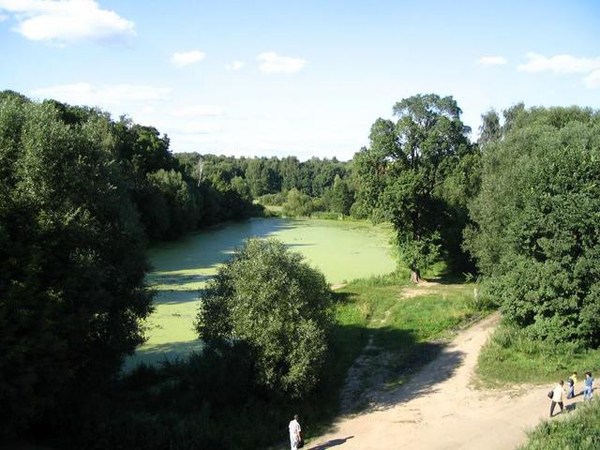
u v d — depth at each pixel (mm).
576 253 29281
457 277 54375
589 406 19562
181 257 67250
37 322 17484
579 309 28594
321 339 23703
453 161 52219
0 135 19875
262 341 22609
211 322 24094
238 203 125125
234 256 26391
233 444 20141
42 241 18875
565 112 46250
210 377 23281
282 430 21906
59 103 64438
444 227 52719
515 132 43219
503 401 24172
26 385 16391
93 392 22391
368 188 51406
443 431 21516
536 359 28328
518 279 30297
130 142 86312
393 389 27031
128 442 19312
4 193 18672
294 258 25781
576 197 28500
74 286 19062
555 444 16438
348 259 68938
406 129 49594
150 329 33906
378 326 38188
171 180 85250
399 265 57438
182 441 19469
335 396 26312
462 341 33688
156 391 25656
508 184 37469
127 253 23562
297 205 143000
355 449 20375
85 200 21625
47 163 20078
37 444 19406
